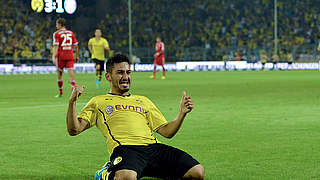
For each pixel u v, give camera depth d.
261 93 58.34
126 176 13.86
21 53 164.00
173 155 15.28
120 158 14.68
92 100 16.80
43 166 19.66
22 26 174.25
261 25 195.50
